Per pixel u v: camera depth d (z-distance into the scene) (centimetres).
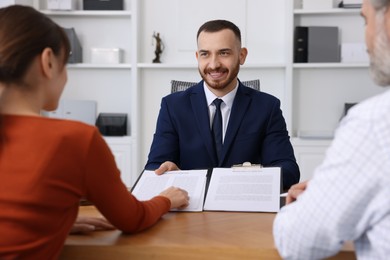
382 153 71
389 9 77
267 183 140
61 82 96
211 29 189
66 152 86
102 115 371
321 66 343
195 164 192
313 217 78
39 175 83
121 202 99
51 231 86
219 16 365
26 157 84
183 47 370
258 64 348
